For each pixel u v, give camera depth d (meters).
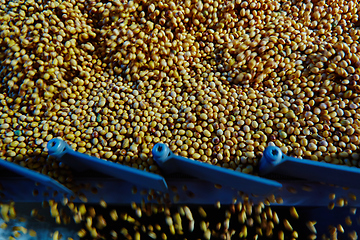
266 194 0.30
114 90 0.37
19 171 0.29
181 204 0.33
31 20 0.36
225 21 0.39
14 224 0.34
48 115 0.36
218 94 0.37
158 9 0.37
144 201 0.32
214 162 0.34
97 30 0.37
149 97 0.37
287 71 0.37
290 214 0.33
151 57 0.37
